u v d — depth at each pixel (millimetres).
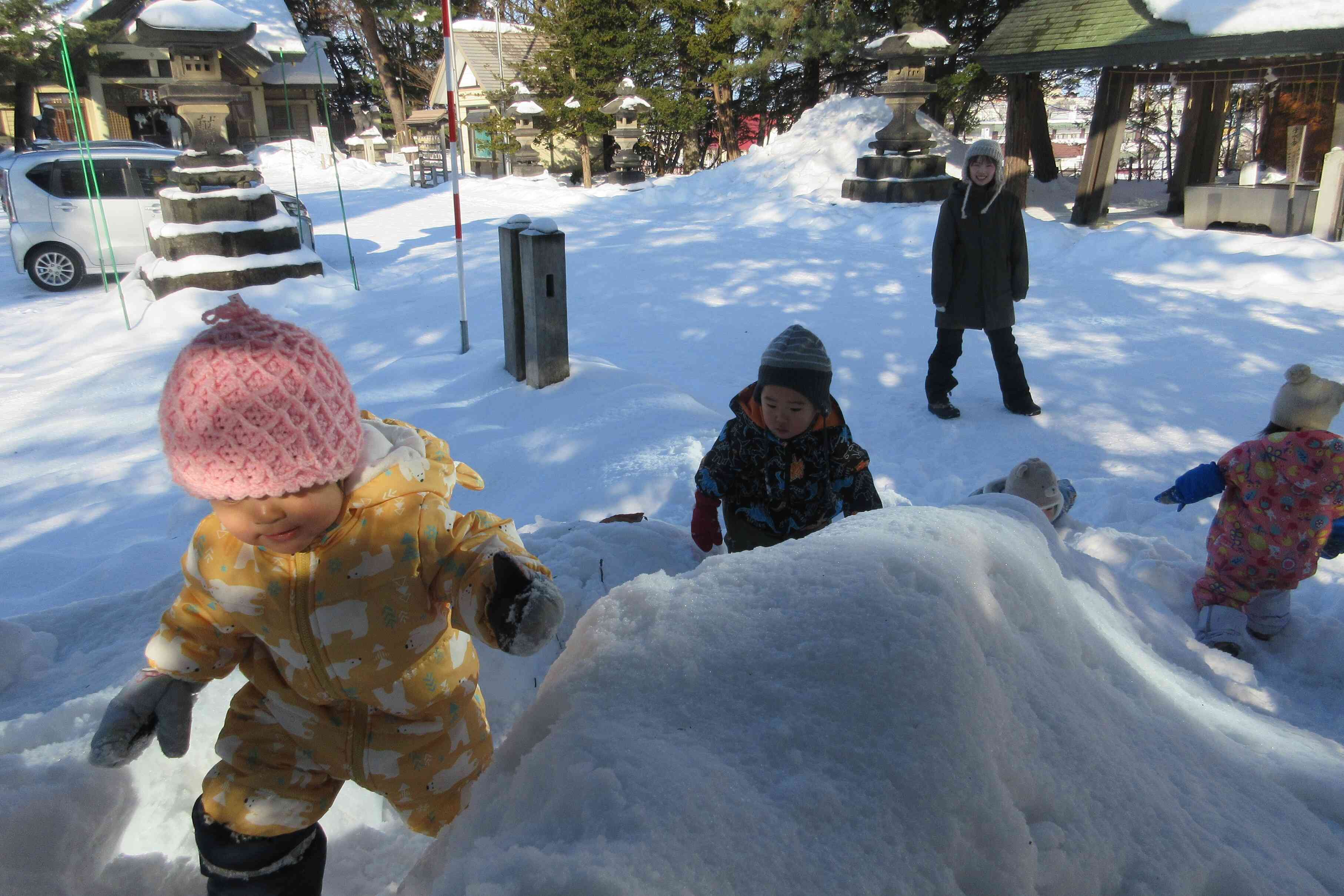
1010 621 1360
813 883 890
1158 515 4699
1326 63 13062
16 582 4156
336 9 45281
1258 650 3207
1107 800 1146
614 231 17391
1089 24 15516
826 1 23281
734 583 1273
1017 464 5562
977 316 6371
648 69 29281
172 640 1426
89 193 11945
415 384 7023
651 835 867
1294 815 1383
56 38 28625
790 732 1037
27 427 6879
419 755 1474
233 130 39500
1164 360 7926
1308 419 3119
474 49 36250
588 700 1104
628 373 6465
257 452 1146
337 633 1373
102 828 1479
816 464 2766
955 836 968
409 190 28484
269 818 1441
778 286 11367
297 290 11086
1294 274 11172
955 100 24375
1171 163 26406
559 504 4516
